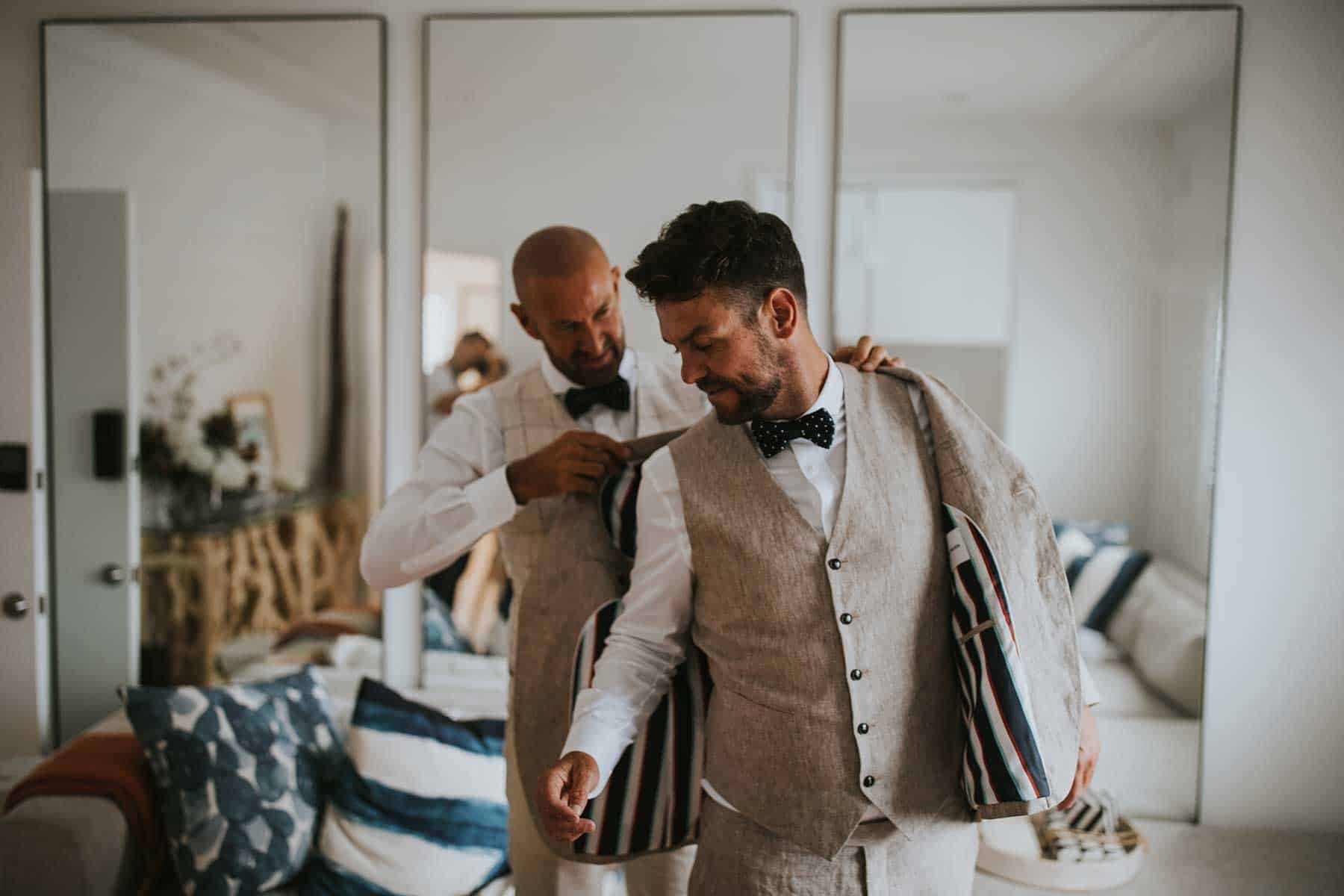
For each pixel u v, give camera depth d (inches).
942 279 105.7
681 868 69.8
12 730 115.6
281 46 109.3
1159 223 102.4
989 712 51.1
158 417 114.2
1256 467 102.7
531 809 66.6
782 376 52.1
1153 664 105.7
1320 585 102.9
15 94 112.3
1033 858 91.9
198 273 112.6
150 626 115.9
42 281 113.6
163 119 111.0
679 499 56.4
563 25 106.1
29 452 112.9
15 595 114.2
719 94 105.5
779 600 53.0
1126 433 104.7
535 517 71.3
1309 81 99.2
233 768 83.8
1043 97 102.8
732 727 54.9
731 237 49.8
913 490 53.4
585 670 63.3
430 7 107.7
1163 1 100.7
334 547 113.3
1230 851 99.5
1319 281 100.7
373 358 111.2
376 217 110.1
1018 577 52.3
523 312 70.3
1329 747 104.1
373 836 83.6
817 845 52.4
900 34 103.4
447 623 112.0
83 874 78.4
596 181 107.2
